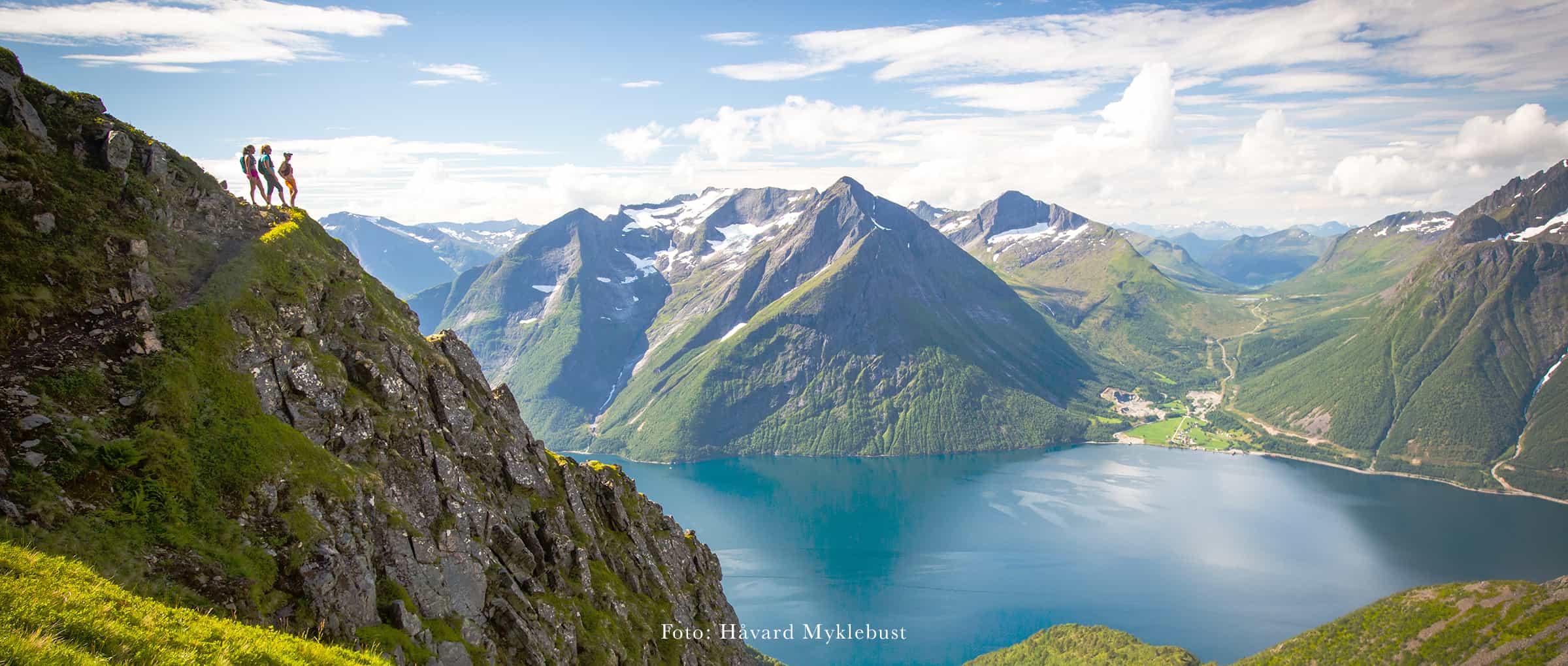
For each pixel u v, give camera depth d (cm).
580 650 7819
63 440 4900
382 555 6147
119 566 4556
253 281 6688
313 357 6731
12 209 5753
